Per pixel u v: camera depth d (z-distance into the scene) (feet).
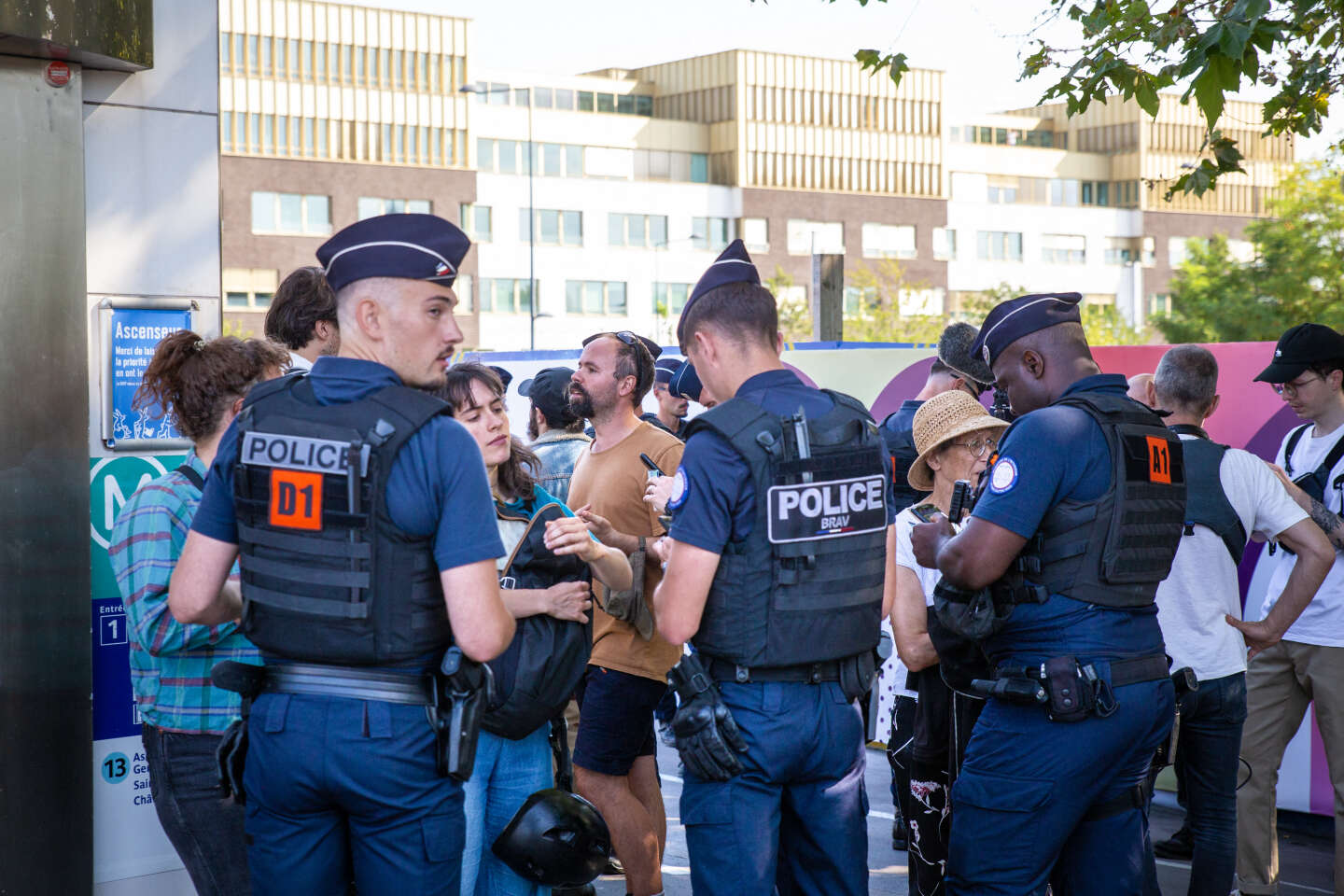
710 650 10.40
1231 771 14.02
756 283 10.90
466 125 241.55
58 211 11.94
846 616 10.43
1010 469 10.72
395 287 8.81
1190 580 13.84
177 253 12.76
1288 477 16.79
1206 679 13.79
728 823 10.38
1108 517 10.69
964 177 301.02
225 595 9.53
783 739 10.33
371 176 232.12
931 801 13.53
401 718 8.66
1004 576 10.93
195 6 12.80
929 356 26.30
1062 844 10.91
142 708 10.78
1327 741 15.89
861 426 10.66
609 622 15.01
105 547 12.37
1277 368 16.72
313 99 227.20
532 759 11.60
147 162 12.57
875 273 281.33
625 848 14.99
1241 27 14.44
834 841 10.67
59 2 11.33
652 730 16.10
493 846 11.05
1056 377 11.43
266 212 222.69
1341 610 15.61
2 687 11.68
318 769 8.58
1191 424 14.39
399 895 8.75
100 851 12.33
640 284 262.47
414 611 8.63
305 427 8.60
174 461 12.73
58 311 11.98
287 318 11.63
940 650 11.82
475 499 8.64
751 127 269.23
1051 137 327.67
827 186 278.26
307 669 8.71
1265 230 168.14
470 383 11.68
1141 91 19.10
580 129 258.16
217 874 10.72
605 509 15.31
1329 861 18.80
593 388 15.57
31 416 11.82
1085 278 309.63
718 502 10.18
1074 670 10.54
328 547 8.50
